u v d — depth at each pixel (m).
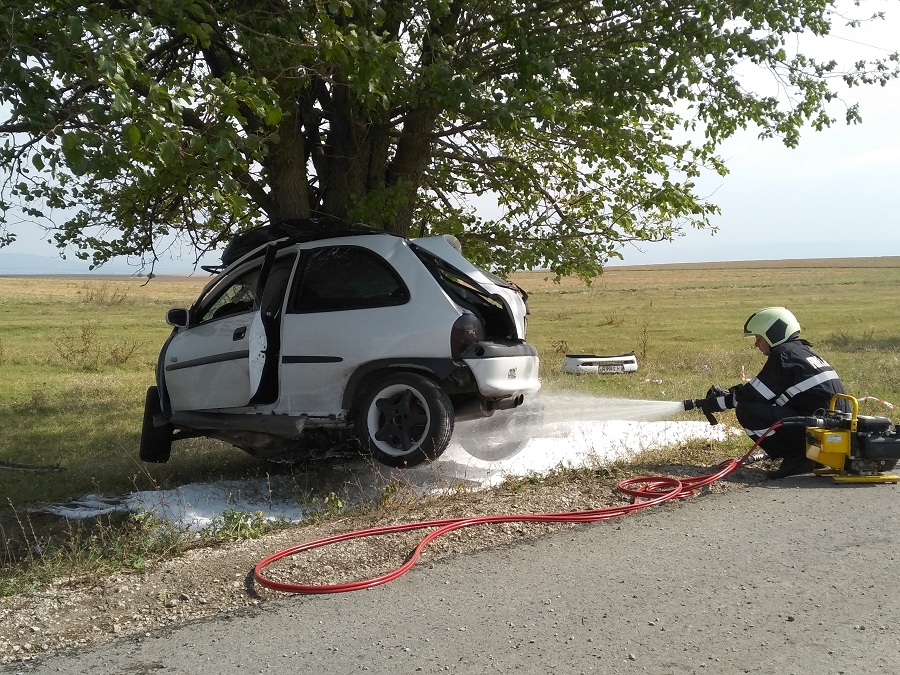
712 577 4.48
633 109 9.23
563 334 28.42
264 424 6.79
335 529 5.52
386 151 9.72
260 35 7.31
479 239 10.70
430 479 6.95
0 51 5.85
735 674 3.39
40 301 50.28
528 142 11.30
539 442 8.57
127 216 9.51
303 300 6.98
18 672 3.57
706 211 10.88
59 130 5.88
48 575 4.77
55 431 10.81
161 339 26.59
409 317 6.56
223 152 6.02
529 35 8.95
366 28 7.78
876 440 6.31
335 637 3.85
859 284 72.38
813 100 9.95
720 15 8.86
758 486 6.46
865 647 3.61
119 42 5.67
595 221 11.11
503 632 3.84
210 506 6.62
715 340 24.75
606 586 4.38
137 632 3.97
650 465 7.16
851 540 5.05
